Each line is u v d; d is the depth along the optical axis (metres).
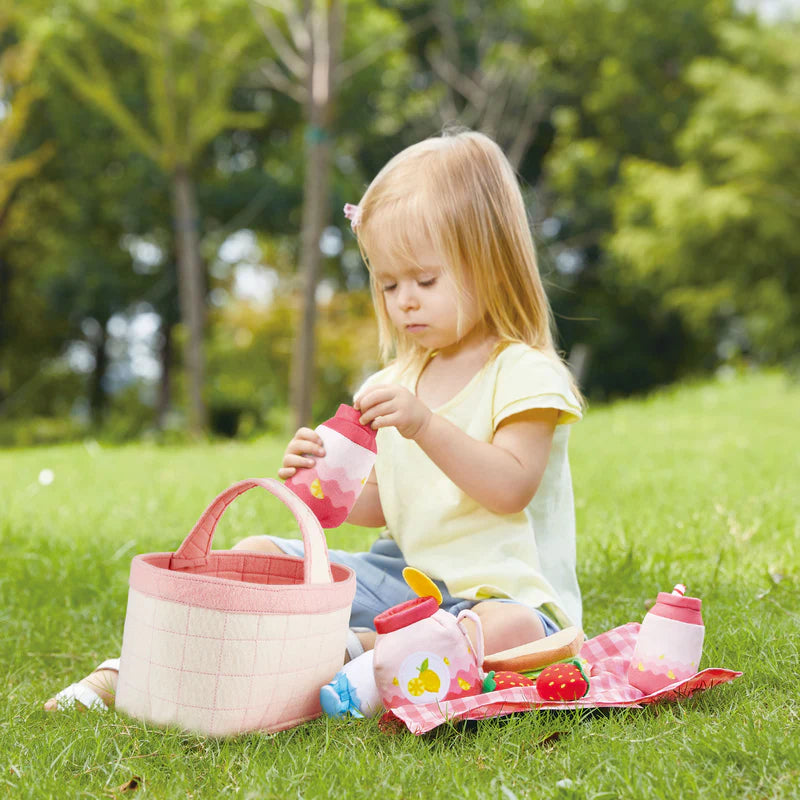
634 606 2.71
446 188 2.29
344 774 1.55
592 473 5.56
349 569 2.02
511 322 2.40
